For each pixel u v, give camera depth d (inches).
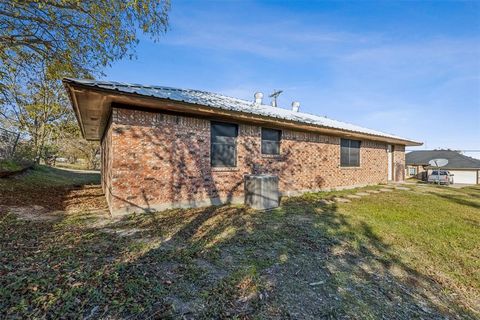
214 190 289.3
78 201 299.6
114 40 274.5
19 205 242.5
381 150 578.2
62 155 1046.4
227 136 306.2
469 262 154.8
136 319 81.7
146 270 117.1
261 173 336.2
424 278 132.7
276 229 197.5
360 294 111.5
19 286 94.4
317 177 417.7
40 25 268.8
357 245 171.3
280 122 322.0
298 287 112.9
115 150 227.0
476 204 358.9
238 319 86.3
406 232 205.5
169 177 256.8
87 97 211.5
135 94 209.3
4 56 291.3
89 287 97.4
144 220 212.1
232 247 156.5
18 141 456.4
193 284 108.0
